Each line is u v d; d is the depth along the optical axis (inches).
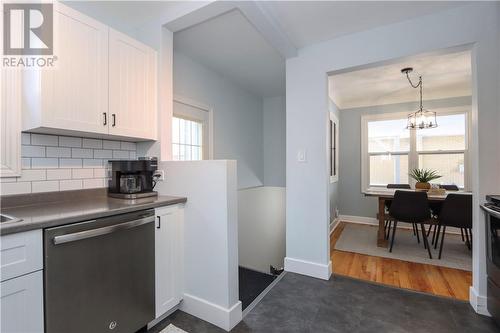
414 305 77.5
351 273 101.6
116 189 74.8
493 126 70.4
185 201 73.6
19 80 60.7
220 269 67.5
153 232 64.9
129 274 59.2
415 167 178.1
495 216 59.8
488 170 70.9
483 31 71.4
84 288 51.1
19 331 42.7
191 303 72.4
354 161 195.0
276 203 179.9
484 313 72.0
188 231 73.3
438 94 163.3
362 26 84.9
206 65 124.0
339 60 92.3
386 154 187.0
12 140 59.7
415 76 131.0
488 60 70.9
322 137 96.0
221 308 67.0
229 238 67.3
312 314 73.1
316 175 97.1
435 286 90.4
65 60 59.6
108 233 54.6
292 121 101.6
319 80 96.2
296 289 87.4
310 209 98.3
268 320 70.3
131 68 74.3
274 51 108.3
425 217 120.4
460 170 166.1
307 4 72.9
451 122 168.9
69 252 48.8
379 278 97.0
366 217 190.2
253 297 87.5
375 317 71.6
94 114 65.1
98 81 66.1
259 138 179.8
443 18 76.2
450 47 75.7
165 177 79.4
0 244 40.6
